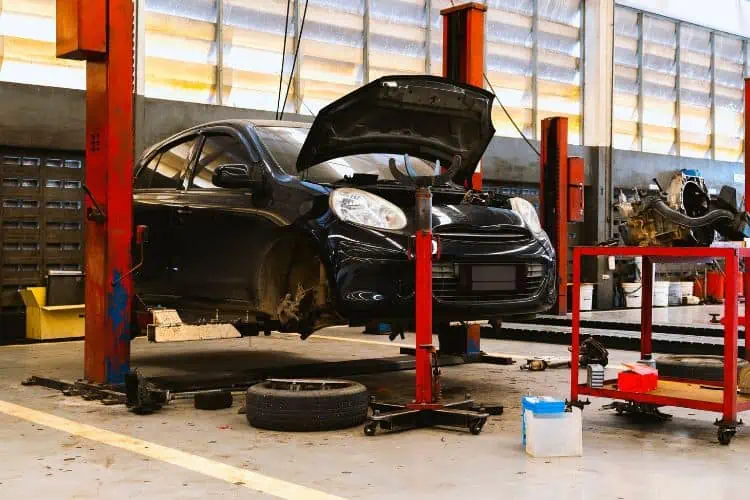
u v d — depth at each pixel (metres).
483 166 10.55
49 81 7.50
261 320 4.33
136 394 3.79
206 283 4.55
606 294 11.59
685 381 3.86
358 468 2.80
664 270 12.71
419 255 3.55
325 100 9.53
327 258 3.78
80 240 7.50
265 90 9.01
